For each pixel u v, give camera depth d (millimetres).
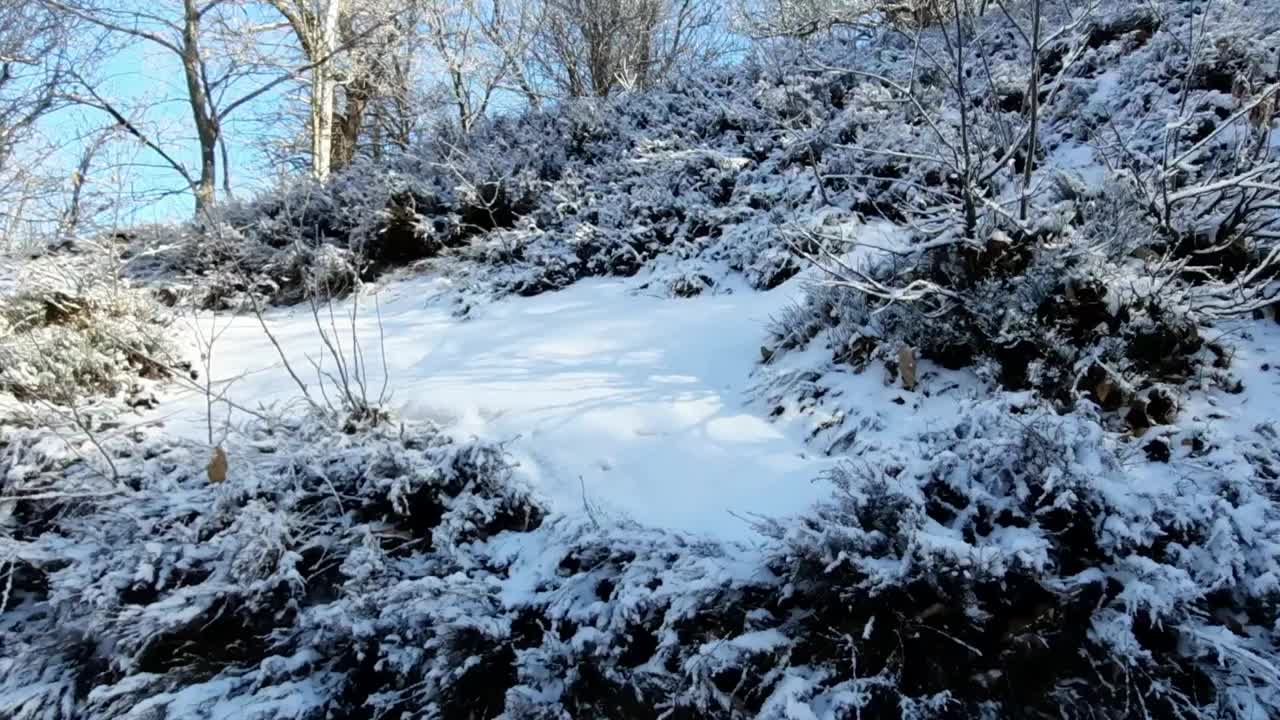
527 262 6727
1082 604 2307
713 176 7102
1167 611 2150
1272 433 3045
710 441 3648
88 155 9984
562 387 4359
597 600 2707
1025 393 3457
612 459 3596
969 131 5652
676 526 3016
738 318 5094
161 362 5082
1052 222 3898
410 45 15055
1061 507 2406
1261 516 2490
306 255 7129
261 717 2508
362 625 2643
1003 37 7969
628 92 10141
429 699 2529
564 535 2975
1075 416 2842
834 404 3760
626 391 4230
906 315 3947
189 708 2590
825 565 2332
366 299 6863
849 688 2180
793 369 4129
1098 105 6164
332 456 3471
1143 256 4125
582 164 8195
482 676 2617
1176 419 3303
